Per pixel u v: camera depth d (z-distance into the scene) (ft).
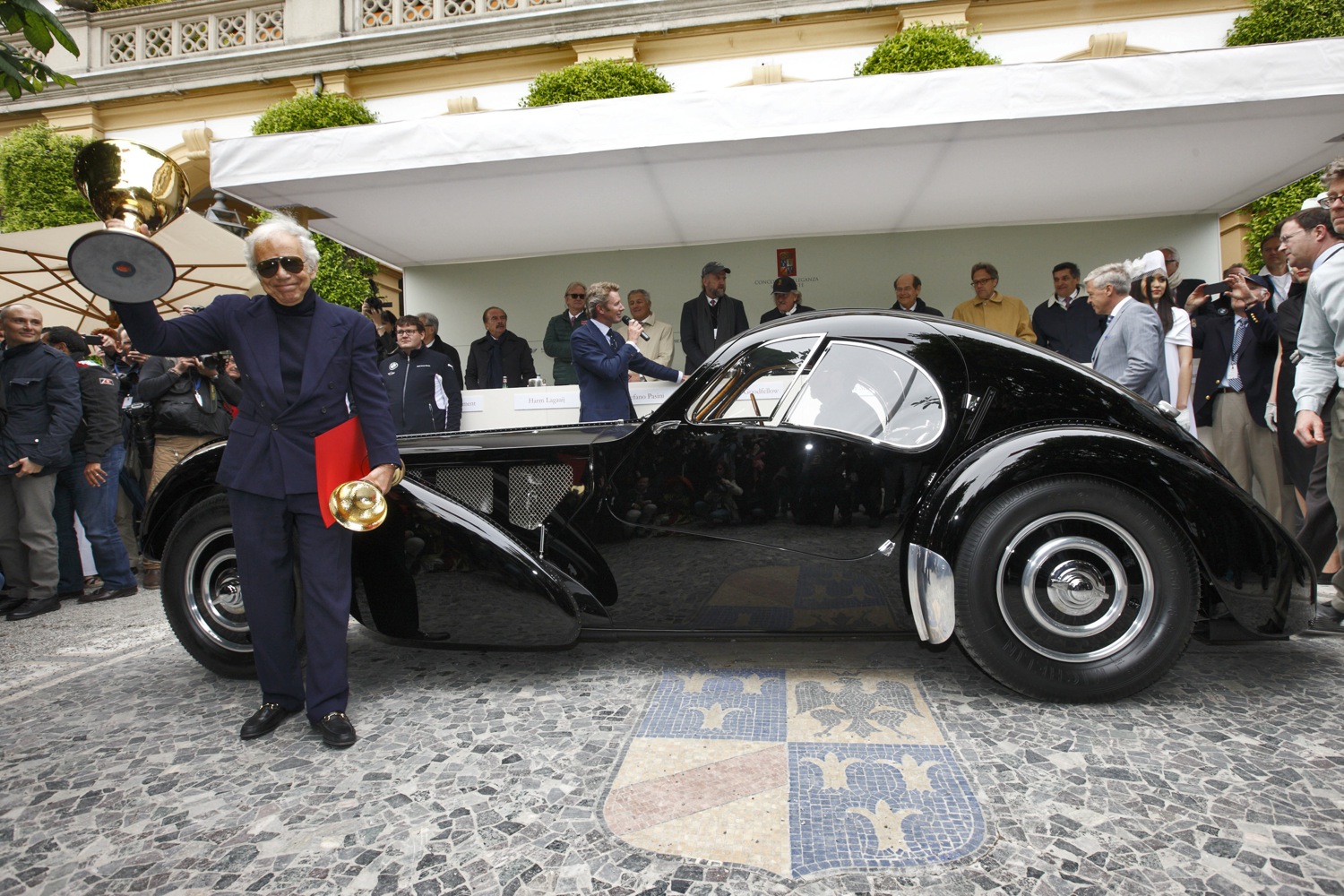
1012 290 24.22
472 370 23.16
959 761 6.38
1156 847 5.08
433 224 21.54
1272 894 4.55
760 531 8.14
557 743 7.06
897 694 7.89
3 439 13.66
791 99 15.39
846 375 8.14
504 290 26.63
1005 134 15.88
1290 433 12.27
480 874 5.06
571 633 8.35
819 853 5.14
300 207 19.67
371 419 7.68
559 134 16.21
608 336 15.42
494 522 8.57
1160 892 4.62
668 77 33.94
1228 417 14.65
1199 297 15.96
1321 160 17.84
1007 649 7.38
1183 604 7.28
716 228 23.45
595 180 18.26
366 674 9.35
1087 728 6.95
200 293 20.44
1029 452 7.29
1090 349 18.29
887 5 31.48
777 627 8.27
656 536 8.41
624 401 15.65
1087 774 6.09
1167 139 16.28
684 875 4.96
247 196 18.79
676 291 25.90
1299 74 14.03
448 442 9.39
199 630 9.20
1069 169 18.31
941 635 7.44
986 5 31.19
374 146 16.92
